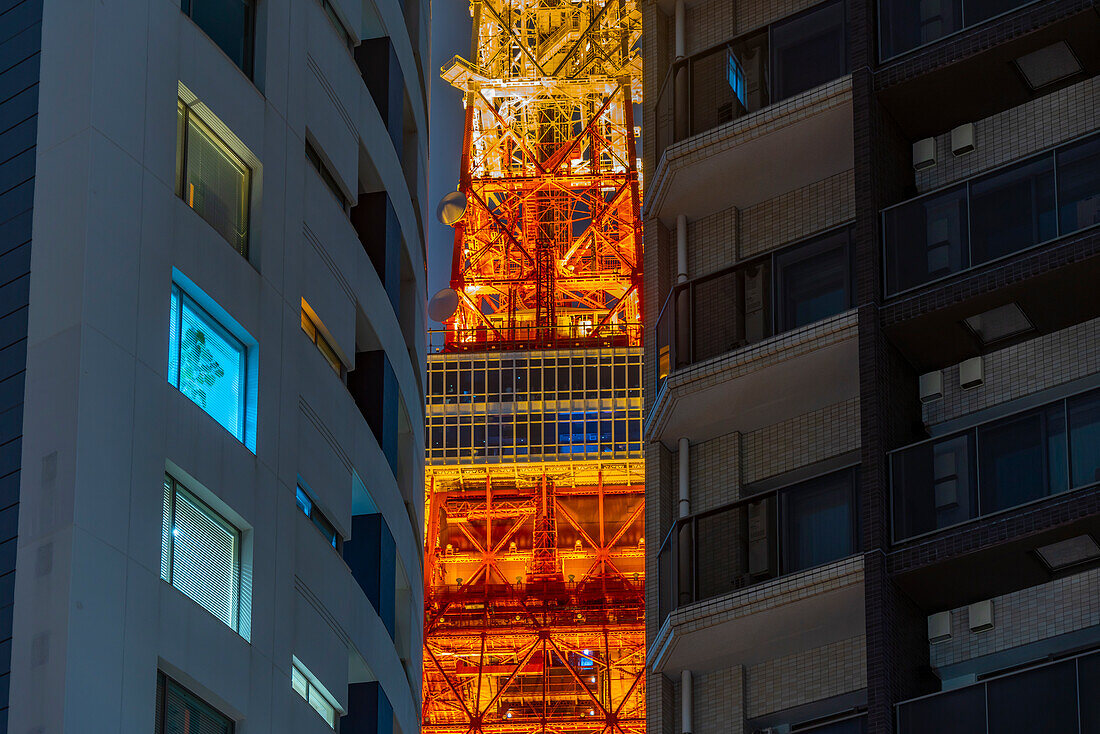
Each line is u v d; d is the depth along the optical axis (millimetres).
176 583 31234
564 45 174250
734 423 39125
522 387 162375
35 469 28484
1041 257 33938
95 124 30594
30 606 27531
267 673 33219
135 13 32344
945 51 37031
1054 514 31656
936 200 35844
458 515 158250
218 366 33844
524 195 167875
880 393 34688
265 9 37938
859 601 34344
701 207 41781
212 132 35156
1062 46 36656
